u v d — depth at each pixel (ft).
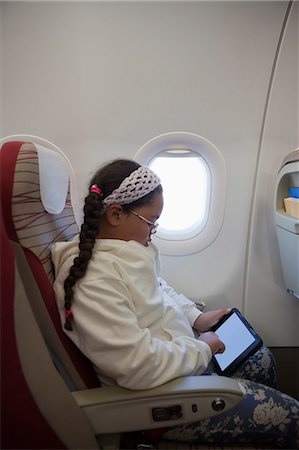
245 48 4.56
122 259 2.66
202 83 4.60
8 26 4.38
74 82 4.51
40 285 2.40
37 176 2.39
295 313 5.29
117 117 4.60
